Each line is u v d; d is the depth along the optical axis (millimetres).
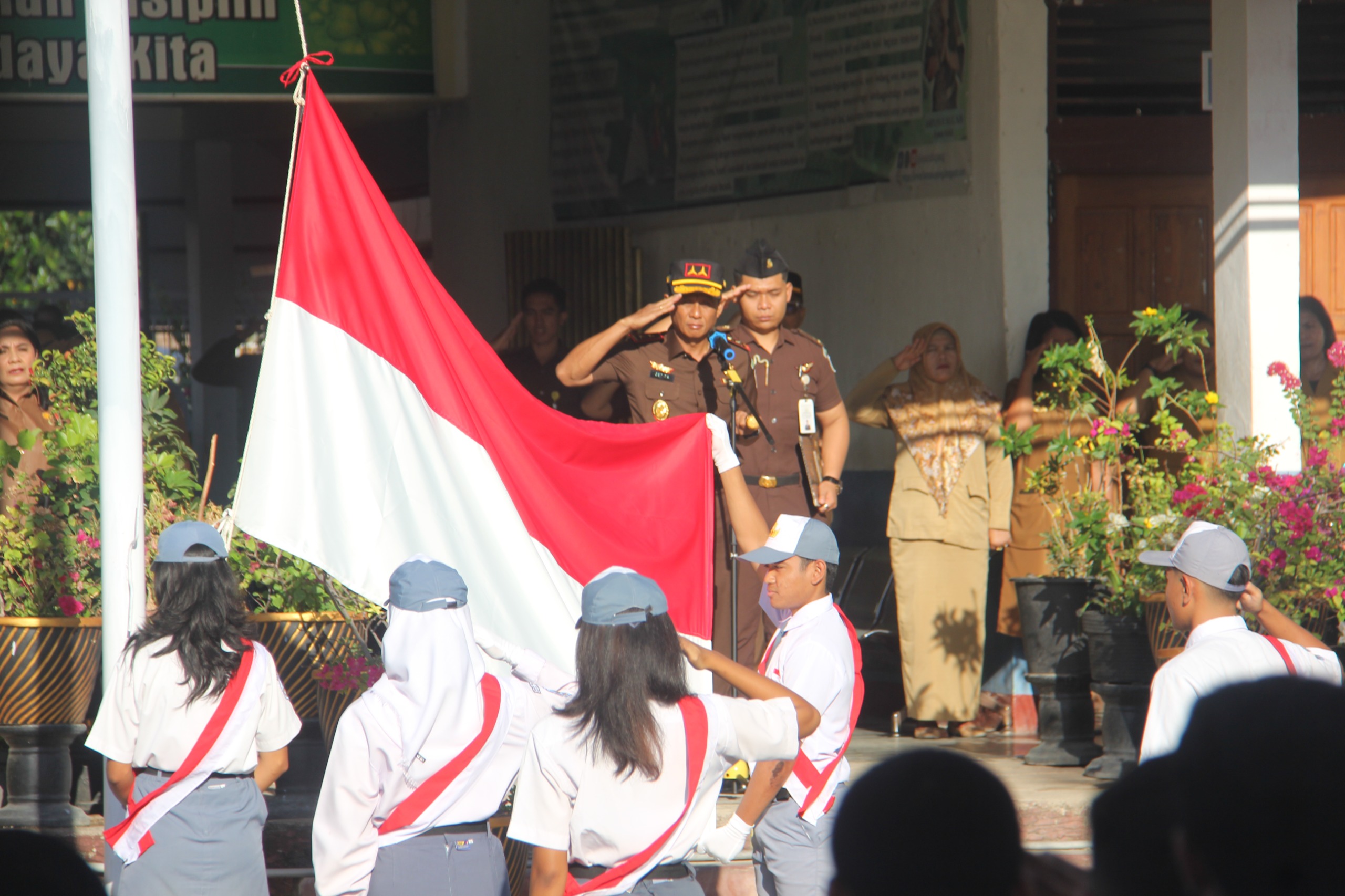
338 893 8648
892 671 18734
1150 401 17953
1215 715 3600
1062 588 15734
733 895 12922
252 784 9734
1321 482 14242
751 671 9016
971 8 19297
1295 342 15961
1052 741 15781
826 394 14898
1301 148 19469
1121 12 19250
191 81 25844
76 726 13000
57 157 34531
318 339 11539
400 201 33938
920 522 17359
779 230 23000
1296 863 3408
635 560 12383
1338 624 14250
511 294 27406
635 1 25422
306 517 11258
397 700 8695
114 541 10945
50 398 14328
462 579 9008
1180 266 19594
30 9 25078
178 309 36312
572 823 7875
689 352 14406
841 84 21562
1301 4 19484
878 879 4273
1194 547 9719
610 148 26188
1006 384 18922
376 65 27688
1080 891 4316
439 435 11617
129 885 9438
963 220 19547
